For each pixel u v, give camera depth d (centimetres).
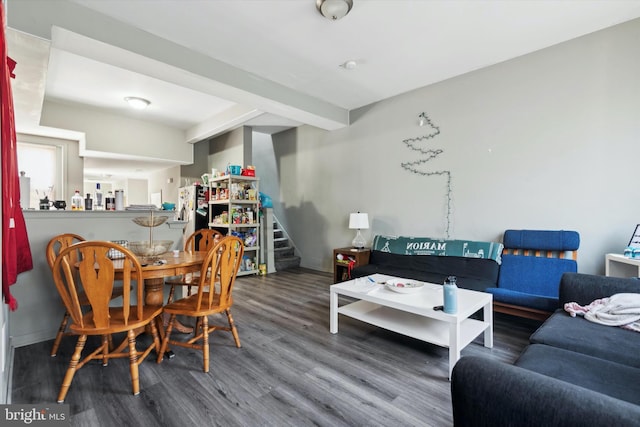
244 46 288
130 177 914
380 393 178
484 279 307
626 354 139
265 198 538
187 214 586
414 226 401
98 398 172
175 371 202
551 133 296
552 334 162
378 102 439
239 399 172
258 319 300
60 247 245
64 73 352
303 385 186
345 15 241
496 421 77
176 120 534
